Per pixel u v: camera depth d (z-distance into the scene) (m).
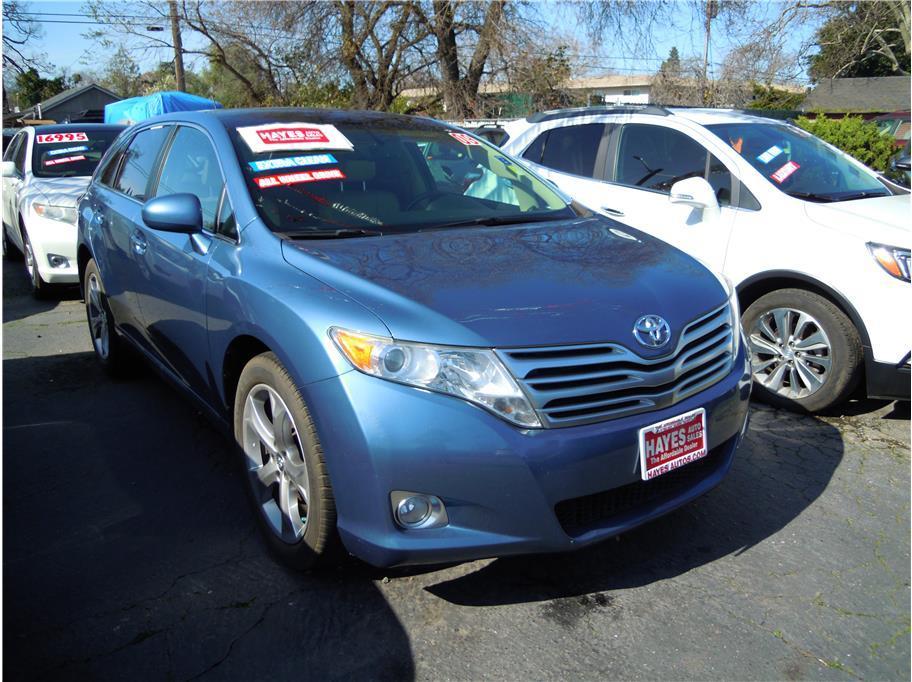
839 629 2.58
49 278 7.14
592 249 3.11
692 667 2.38
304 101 18.95
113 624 2.53
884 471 3.74
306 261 2.78
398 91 19.39
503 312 2.46
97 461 3.76
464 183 3.75
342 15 18.28
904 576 2.88
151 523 3.18
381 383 2.33
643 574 2.86
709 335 2.85
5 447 3.92
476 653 2.43
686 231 4.95
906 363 4.02
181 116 4.07
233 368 3.09
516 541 2.38
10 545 3.01
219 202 3.32
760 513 3.32
